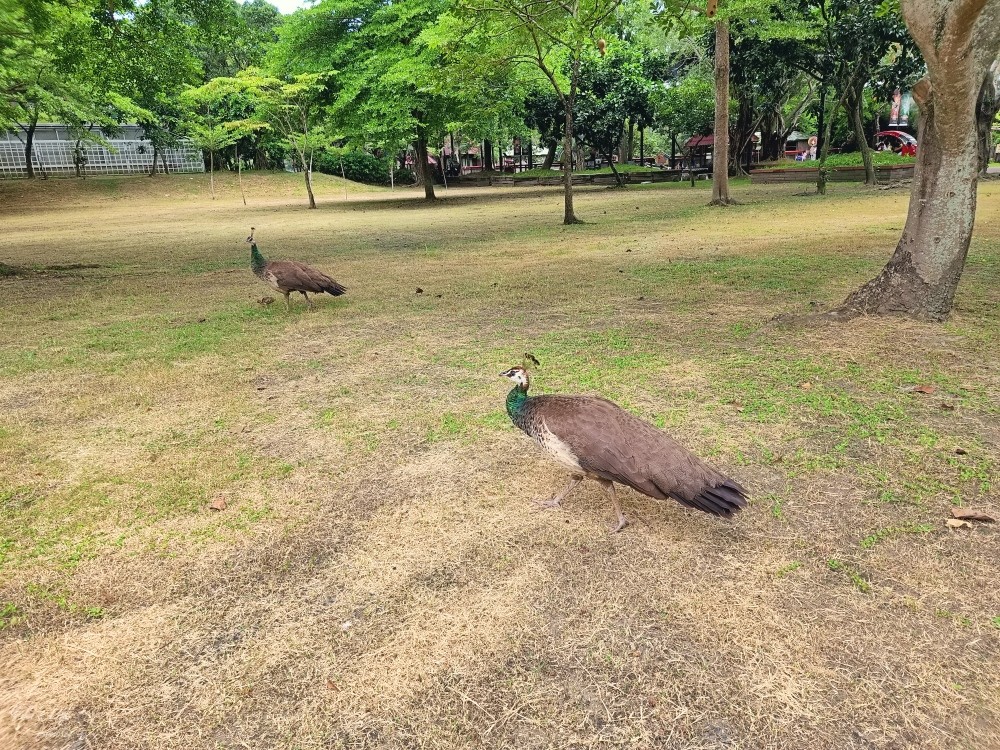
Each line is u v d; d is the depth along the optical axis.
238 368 6.68
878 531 3.51
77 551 3.60
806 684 2.55
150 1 13.98
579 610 3.00
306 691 2.62
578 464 3.40
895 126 45.91
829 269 10.38
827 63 28.12
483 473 4.33
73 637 2.96
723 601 3.03
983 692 2.48
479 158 81.31
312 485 4.25
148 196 43.66
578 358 6.56
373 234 19.39
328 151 46.06
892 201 21.12
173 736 2.44
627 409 5.20
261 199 44.78
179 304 10.01
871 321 7.19
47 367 6.84
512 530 3.67
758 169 39.34
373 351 7.13
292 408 5.57
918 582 3.11
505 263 12.82
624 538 3.56
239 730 2.46
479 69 17.73
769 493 3.93
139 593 3.25
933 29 6.05
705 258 12.14
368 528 3.74
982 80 6.29
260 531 3.74
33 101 26.19
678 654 2.72
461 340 7.45
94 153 52.78
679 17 14.01
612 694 2.54
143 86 15.37
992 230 13.28
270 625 3.00
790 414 5.01
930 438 4.50
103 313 9.49
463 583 3.23
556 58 27.94
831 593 3.06
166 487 4.27
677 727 2.38
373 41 31.22
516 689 2.58
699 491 3.10
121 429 5.23
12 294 11.09
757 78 31.17
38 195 41.12
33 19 12.76
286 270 8.62
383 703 2.54
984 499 3.76
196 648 2.87
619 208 24.31
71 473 4.50
